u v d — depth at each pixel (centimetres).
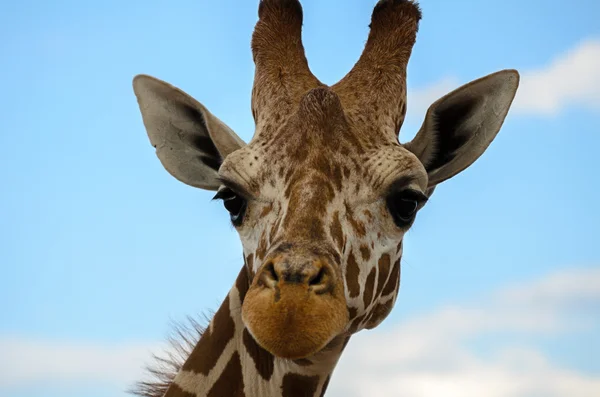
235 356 1245
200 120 1362
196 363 1258
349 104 1230
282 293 986
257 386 1230
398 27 1321
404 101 1296
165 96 1366
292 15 1352
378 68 1282
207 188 1376
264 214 1149
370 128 1205
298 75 1286
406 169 1173
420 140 1332
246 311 1001
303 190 1106
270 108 1239
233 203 1207
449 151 1353
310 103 1159
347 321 1062
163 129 1378
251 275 1175
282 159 1153
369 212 1152
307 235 1061
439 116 1328
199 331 1445
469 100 1325
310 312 978
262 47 1325
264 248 1134
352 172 1150
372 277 1154
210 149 1368
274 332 973
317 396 1241
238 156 1188
